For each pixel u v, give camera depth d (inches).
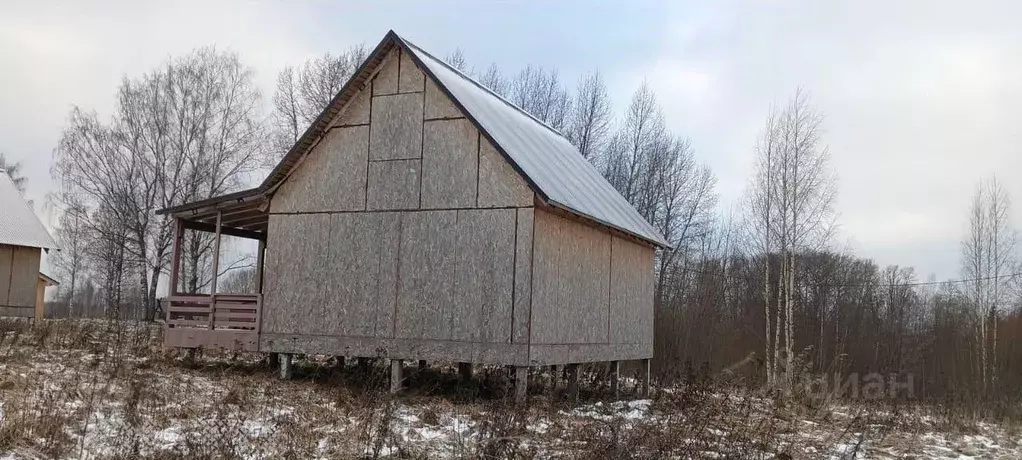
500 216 632.4
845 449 549.3
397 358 654.5
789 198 1248.2
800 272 1691.7
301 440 434.9
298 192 713.6
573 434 492.7
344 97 687.7
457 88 710.5
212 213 771.4
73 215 1567.4
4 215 1306.6
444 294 644.7
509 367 711.1
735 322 1604.3
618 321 804.6
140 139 1501.0
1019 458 607.5
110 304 1589.6
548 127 1055.6
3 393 514.9
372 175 684.1
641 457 422.0
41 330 941.8
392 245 669.3
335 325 684.1
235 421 477.7
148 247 1515.7
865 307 1776.6
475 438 464.1
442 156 658.8
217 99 1530.5
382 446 417.4
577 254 707.4
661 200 1664.6
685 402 636.1
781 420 691.4
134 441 399.2
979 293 1482.5
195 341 743.1
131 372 652.7
